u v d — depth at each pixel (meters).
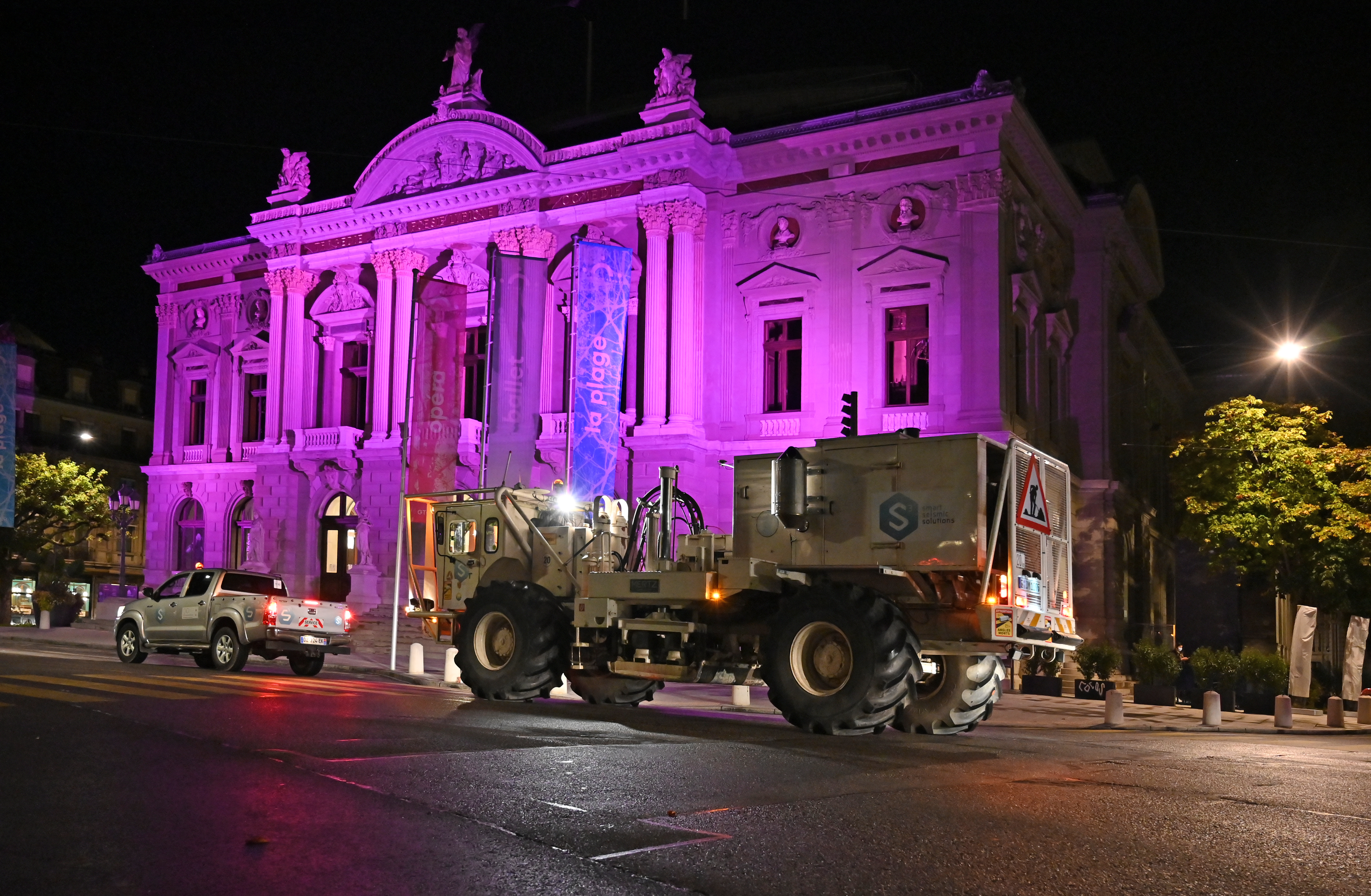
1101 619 35.94
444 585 17.55
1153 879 5.86
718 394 35.09
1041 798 8.09
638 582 14.60
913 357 33.12
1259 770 10.67
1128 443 41.62
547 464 36.44
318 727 10.58
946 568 12.75
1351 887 5.88
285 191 44.16
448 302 36.09
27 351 57.06
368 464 40.22
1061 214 37.88
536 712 13.79
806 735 12.45
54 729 9.91
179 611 21.81
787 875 5.69
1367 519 29.23
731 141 35.41
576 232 37.88
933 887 5.56
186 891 5.14
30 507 48.16
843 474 13.56
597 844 6.18
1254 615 45.19
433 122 40.19
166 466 47.47
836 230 33.84
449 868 5.61
